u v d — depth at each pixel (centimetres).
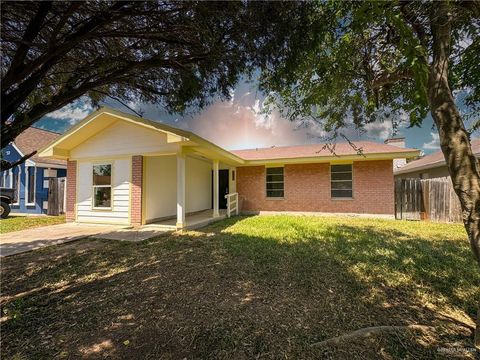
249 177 1325
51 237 677
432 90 229
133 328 264
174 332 257
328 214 1179
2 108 180
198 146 777
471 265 435
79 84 240
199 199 1266
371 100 372
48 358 220
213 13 202
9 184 1342
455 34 266
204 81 280
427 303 315
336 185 1182
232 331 258
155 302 320
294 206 1239
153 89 295
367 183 1117
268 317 284
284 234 713
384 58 309
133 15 203
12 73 181
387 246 565
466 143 221
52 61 199
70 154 934
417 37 237
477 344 229
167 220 961
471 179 218
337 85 333
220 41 231
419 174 1678
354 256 491
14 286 374
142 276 407
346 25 266
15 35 200
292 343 239
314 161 1152
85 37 200
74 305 314
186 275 409
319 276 398
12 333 255
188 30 216
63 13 192
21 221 1010
